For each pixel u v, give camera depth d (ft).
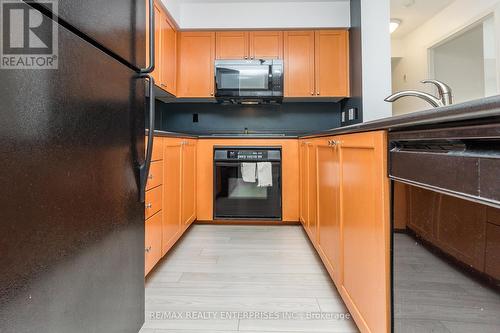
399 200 2.79
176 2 10.12
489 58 8.92
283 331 4.18
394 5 10.01
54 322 2.18
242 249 7.56
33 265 1.99
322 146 6.02
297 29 10.78
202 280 5.79
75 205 2.41
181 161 7.86
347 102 10.98
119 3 3.11
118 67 3.14
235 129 11.89
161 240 6.19
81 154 2.49
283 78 10.85
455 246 2.01
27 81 1.92
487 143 1.73
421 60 11.82
